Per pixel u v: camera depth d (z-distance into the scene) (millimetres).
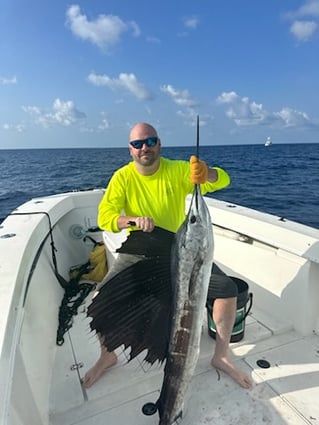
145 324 1406
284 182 15633
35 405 1503
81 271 3297
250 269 2621
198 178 1363
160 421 1445
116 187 1964
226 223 2793
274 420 1635
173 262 1414
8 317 1344
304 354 2082
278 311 2418
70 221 3938
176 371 1437
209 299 2023
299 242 2238
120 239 3037
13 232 2420
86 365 2049
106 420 1659
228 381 1874
